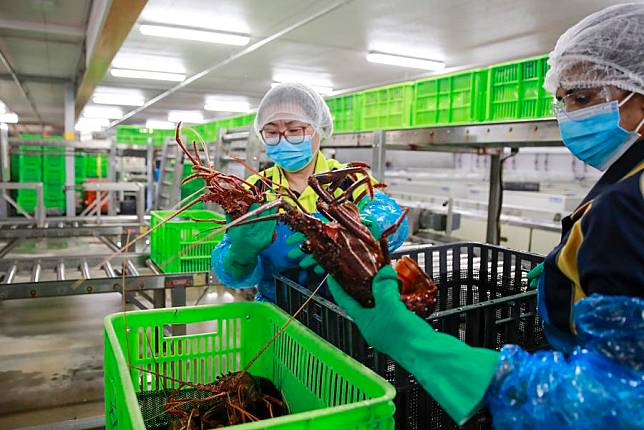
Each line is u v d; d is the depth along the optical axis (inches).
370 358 45.6
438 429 46.8
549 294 35.3
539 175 311.3
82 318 178.4
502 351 29.9
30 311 183.8
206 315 55.2
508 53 233.8
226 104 450.3
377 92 174.6
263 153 169.3
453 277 75.3
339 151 423.2
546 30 192.9
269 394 53.5
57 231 186.9
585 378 26.5
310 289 56.7
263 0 164.6
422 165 486.0
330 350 42.9
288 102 62.9
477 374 29.4
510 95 124.3
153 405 53.0
